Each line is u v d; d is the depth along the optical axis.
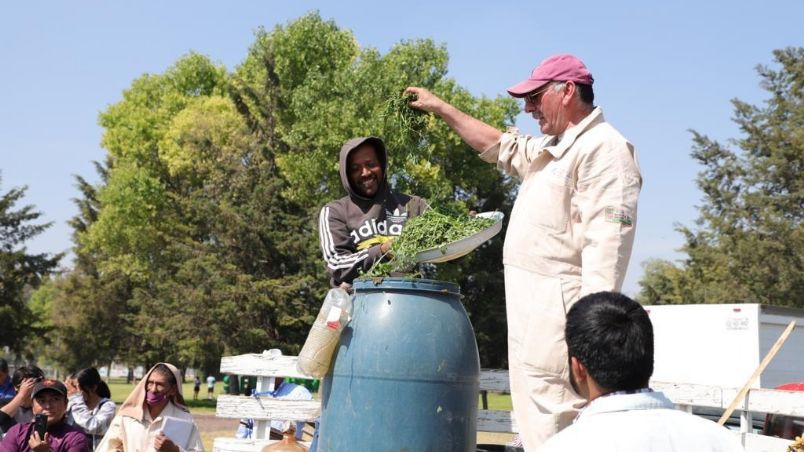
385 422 4.36
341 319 4.57
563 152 4.21
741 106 40.91
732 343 14.00
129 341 53.69
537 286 4.15
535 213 4.22
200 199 39.56
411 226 4.75
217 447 6.12
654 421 2.47
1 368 10.75
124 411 6.70
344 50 40.22
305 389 7.93
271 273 38.31
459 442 4.48
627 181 4.04
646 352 2.58
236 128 43.41
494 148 5.01
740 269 37.34
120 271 53.94
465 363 4.53
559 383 4.07
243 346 36.62
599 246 3.94
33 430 6.91
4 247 49.69
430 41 32.38
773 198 38.50
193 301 36.66
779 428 7.89
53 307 63.47
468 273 35.22
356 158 5.09
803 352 14.23
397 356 4.39
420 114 5.46
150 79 53.84
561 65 4.33
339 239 5.02
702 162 41.31
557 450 2.47
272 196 38.22
